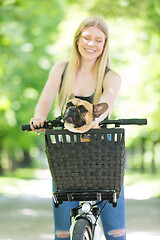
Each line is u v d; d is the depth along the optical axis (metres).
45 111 4.83
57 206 4.36
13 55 19.69
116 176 4.11
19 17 17.73
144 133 27.88
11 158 46.66
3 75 21.47
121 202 4.70
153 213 13.14
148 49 19.58
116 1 17.56
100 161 4.10
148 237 8.85
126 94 20.09
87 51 4.70
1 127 26.83
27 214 13.23
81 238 4.07
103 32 4.74
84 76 4.84
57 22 21.50
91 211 4.53
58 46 22.00
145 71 19.86
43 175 42.72
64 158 4.14
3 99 21.38
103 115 4.36
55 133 4.12
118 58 20.08
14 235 9.21
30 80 24.12
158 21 18.31
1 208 14.99
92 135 4.09
